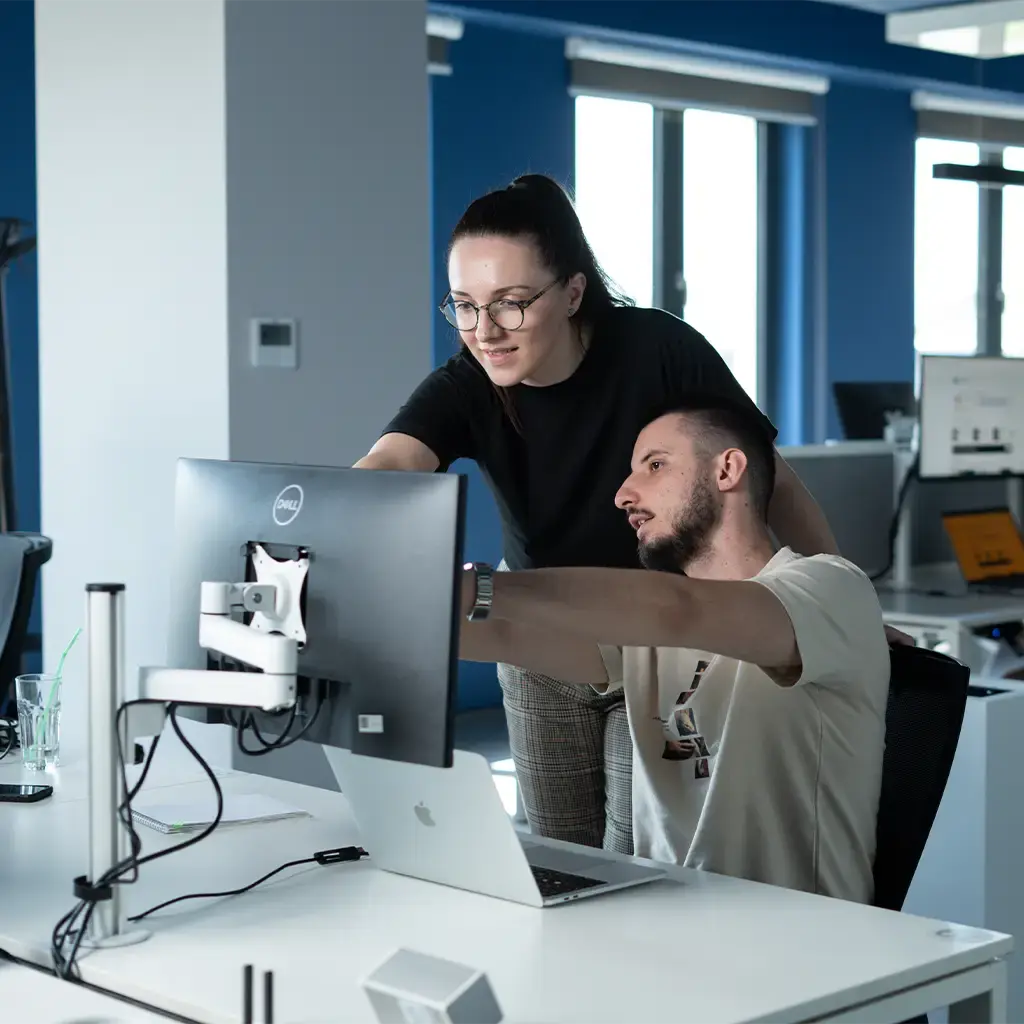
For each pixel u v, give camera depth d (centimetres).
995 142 888
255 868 169
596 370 226
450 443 234
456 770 152
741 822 174
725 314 798
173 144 368
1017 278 901
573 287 217
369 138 383
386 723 146
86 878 144
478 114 670
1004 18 459
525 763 235
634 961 137
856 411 527
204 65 358
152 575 382
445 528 142
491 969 135
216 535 165
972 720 270
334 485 152
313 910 153
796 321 818
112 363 389
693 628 159
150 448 380
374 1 382
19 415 581
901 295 858
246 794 205
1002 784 272
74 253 399
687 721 183
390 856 167
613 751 225
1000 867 273
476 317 211
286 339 368
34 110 584
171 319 372
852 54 782
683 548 187
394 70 388
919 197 867
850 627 170
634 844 194
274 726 159
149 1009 131
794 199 815
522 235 206
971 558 446
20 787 207
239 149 358
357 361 383
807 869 174
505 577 154
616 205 742
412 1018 112
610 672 192
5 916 153
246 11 356
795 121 797
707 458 186
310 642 151
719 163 788
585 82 705
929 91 851
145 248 378
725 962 136
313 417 375
